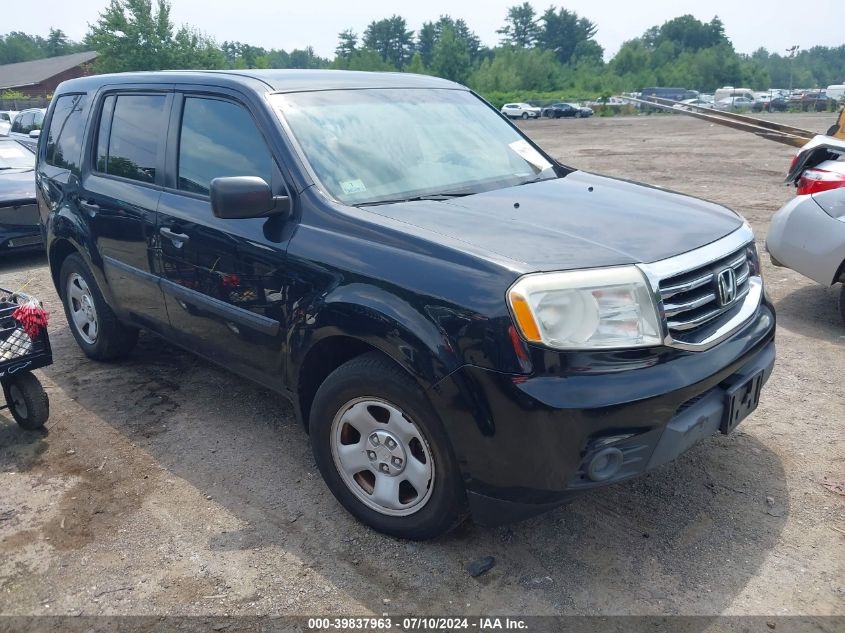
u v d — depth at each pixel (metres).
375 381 2.86
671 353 2.64
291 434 4.04
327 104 3.65
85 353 5.20
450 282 2.63
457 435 2.64
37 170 5.27
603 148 22.31
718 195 11.84
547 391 2.46
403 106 3.94
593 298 2.52
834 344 5.16
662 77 108.94
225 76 3.79
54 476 3.65
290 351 3.21
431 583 2.82
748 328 3.05
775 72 184.75
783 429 3.95
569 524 3.16
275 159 3.35
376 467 3.04
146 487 3.54
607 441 2.50
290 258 3.16
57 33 149.38
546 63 99.81
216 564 2.96
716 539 3.04
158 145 4.06
